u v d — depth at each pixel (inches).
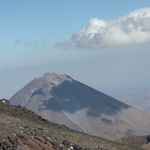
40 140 1071.6
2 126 1027.9
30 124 1374.3
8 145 897.5
